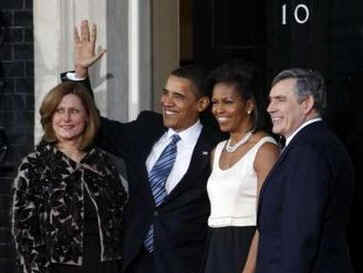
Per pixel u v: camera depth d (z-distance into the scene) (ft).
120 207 49.32
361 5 56.18
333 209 41.42
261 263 42.16
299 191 40.70
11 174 59.26
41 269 47.65
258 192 45.14
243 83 46.16
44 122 49.11
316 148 41.22
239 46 59.06
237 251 45.47
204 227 48.80
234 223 45.62
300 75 42.42
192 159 48.75
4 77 58.80
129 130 51.11
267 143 45.70
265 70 58.39
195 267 48.60
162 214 48.80
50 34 57.57
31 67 58.54
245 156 45.83
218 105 46.44
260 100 46.34
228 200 45.73
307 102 42.32
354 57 56.39
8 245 59.57
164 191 49.01
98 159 49.24
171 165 49.19
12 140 59.06
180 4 60.34
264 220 42.22
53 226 47.65
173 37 59.67
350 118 56.59
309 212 40.42
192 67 49.19
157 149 50.14
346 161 41.98
